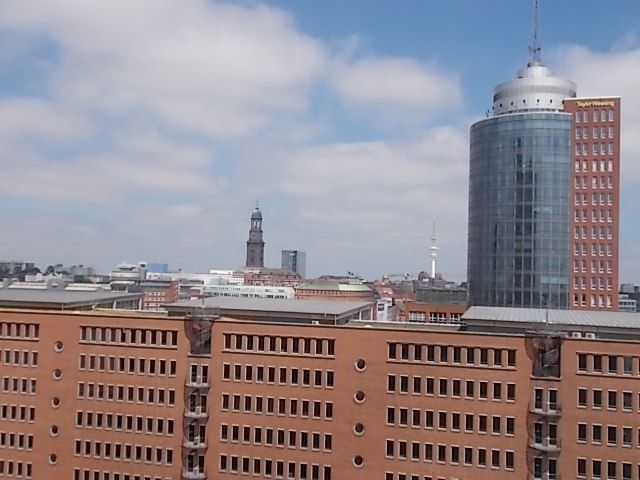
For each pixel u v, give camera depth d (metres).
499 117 160.38
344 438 73.50
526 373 68.44
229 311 85.88
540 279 152.12
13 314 84.44
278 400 75.81
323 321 82.94
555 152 153.12
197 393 78.00
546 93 160.38
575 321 75.75
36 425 82.31
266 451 75.69
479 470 69.19
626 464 64.94
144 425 79.25
